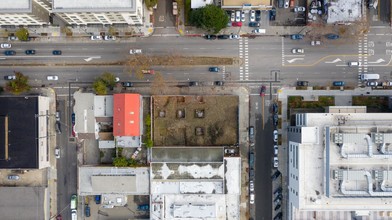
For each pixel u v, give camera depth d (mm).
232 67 101438
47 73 102000
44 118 100000
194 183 97688
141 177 98250
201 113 99500
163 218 98188
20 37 98250
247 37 101250
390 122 90000
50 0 90938
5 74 102062
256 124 102000
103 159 102125
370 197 88312
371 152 86938
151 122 98875
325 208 90125
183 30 100938
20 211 100250
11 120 96750
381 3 100688
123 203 100812
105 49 101438
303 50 101125
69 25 100625
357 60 101250
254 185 102312
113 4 85000
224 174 97250
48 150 102125
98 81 96812
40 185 102500
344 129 88812
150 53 101312
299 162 90438
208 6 94250
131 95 93875
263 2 97375
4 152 96250
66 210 102812
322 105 101312
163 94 101188
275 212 102188
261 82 101562
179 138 99938
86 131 96938
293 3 100125
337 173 87438
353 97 101062
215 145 99625
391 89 101125
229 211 98312
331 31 100188
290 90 101312
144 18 100250
